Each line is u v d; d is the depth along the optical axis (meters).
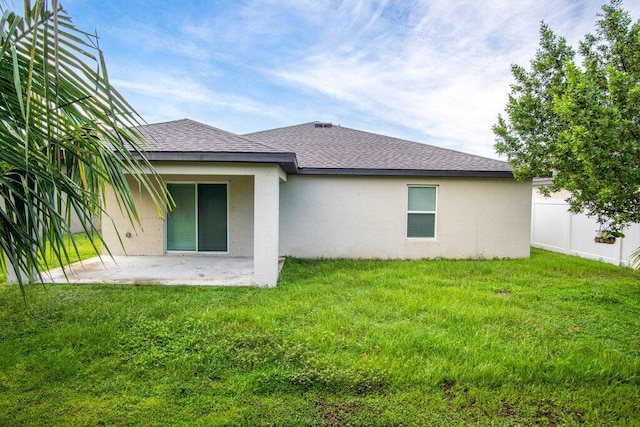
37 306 5.66
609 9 6.00
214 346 4.21
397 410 3.16
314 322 5.08
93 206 2.82
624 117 4.78
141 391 3.38
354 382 3.48
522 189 10.90
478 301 6.18
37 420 2.94
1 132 1.92
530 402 3.32
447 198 10.86
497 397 3.37
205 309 5.57
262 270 7.11
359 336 4.60
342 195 10.73
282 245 10.75
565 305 6.03
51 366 3.77
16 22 1.66
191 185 10.15
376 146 13.14
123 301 5.96
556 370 3.79
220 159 6.82
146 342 4.34
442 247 10.91
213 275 7.82
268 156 6.81
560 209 12.20
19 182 2.20
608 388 3.54
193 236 10.25
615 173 4.74
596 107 4.68
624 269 9.08
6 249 2.16
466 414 3.13
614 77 4.82
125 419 2.97
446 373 3.71
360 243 10.81
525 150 9.28
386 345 4.27
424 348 4.26
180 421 2.96
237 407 3.16
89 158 2.61
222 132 8.21
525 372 3.77
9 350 4.12
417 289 6.91
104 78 1.95
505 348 4.34
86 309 5.54
